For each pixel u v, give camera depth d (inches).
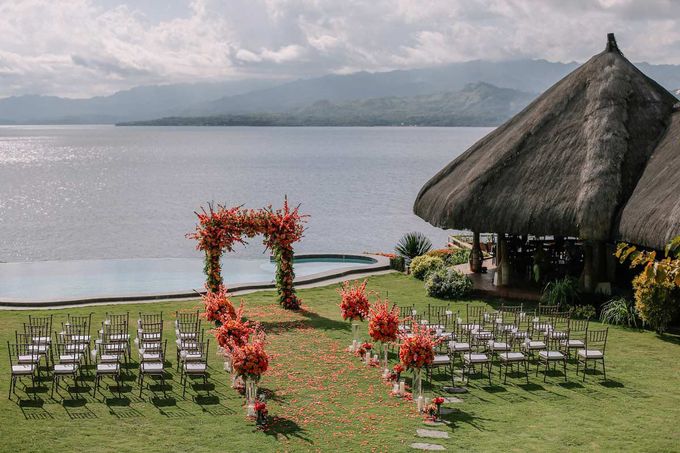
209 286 1087.6
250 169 5275.6
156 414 637.3
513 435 597.9
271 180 4323.3
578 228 1006.4
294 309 1071.6
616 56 1202.6
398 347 868.6
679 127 1061.8
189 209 2977.4
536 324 852.6
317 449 564.7
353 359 817.5
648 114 1117.7
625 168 1035.9
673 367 791.1
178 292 1164.5
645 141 1081.4
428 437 591.5
